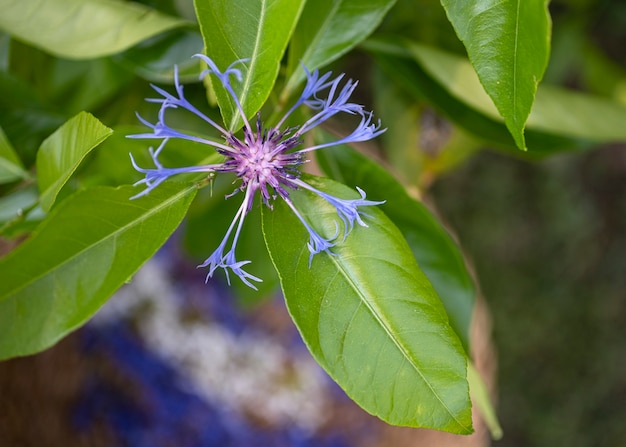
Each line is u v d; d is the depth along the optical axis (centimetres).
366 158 32
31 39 31
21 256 26
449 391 26
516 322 80
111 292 26
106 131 25
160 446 65
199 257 44
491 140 38
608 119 39
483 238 78
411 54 36
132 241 26
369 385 26
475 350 51
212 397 68
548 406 81
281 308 71
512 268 79
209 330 69
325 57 30
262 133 28
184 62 33
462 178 77
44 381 56
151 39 33
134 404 65
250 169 27
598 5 52
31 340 26
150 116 37
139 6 33
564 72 54
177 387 67
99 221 26
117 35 32
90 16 32
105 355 64
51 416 57
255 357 70
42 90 37
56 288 26
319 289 26
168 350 67
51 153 27
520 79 24
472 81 35
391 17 39
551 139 39
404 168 43
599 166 79
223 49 26
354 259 27
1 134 31
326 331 26
